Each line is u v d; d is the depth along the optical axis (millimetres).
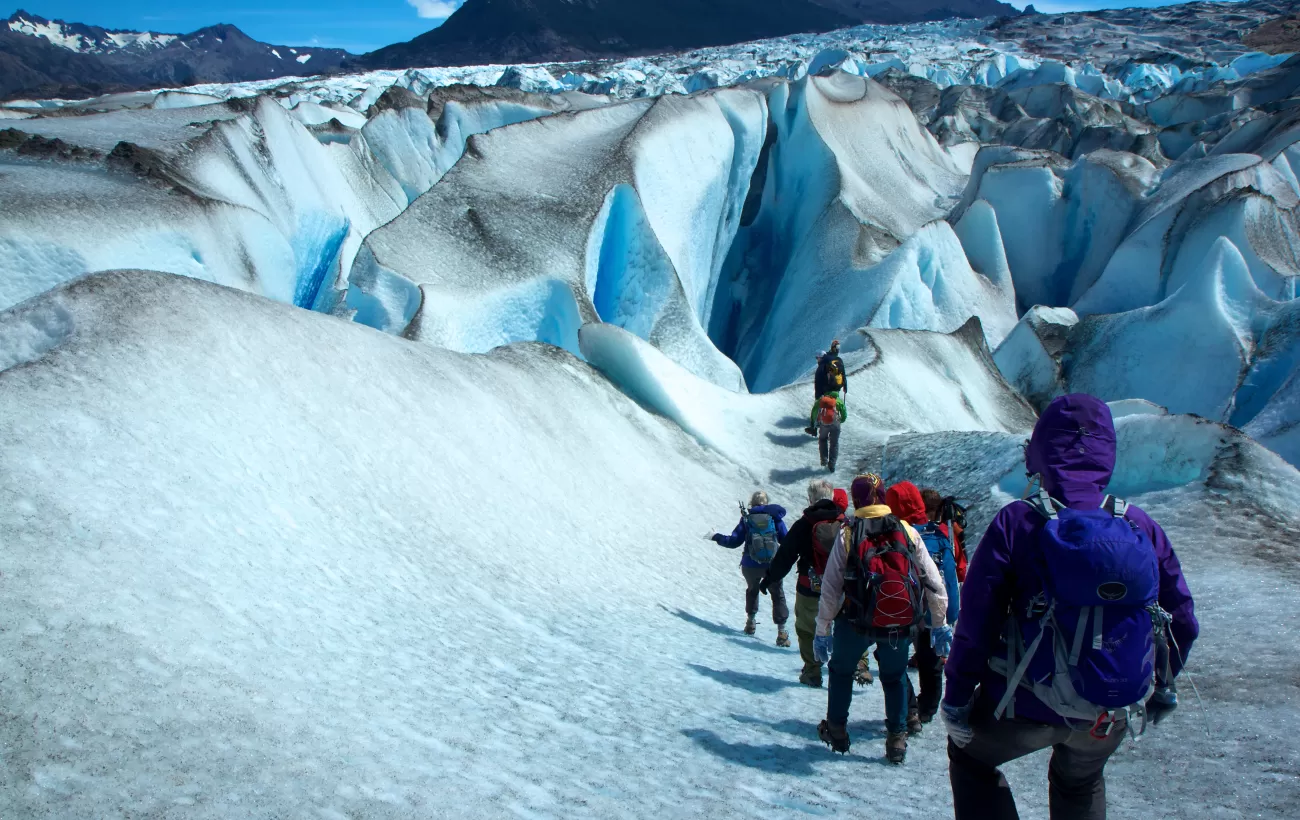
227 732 3623
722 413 17234
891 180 47719
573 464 11727
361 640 5184
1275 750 4281
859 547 4539
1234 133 48406
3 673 3510
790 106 45625
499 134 31906
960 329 26906
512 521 9234
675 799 3818
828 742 4906
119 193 20203
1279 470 10633
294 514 6492
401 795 3391
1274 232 35125
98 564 4547
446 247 26516
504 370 12820
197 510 5605
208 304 7738
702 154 37000
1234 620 7090
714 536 8758
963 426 21453
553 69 155625
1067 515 2535
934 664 5500
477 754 4016
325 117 49094
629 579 9656
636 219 31000
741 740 4977
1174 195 41219
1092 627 2432
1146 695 2457
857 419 18484
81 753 3209
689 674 6535
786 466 16297
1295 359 28812
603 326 16672
